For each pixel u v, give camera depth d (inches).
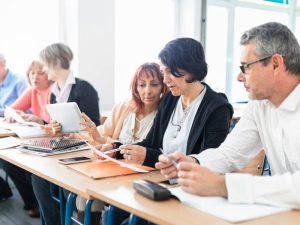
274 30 47.5
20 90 141.9
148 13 179.8
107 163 66.4
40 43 149.9
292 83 48.8
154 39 183.5
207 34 198.8
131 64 173.3
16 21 143.5
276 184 39.9
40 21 149.3
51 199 83.4
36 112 125.8
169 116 73.0
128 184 52.1
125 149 64.7
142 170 60.1
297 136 48.6
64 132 93.5
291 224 35.2
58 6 152.9
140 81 81.8
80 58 150.1
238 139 56.3
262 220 36.1
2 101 143.6
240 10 214.1
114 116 92.7
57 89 110.6
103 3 153.6
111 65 158.6
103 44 155.3
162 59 68.1
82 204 62.0
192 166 43.6
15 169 107.6
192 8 190.1
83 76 151.6
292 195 38.7
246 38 49.2
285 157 50.9
